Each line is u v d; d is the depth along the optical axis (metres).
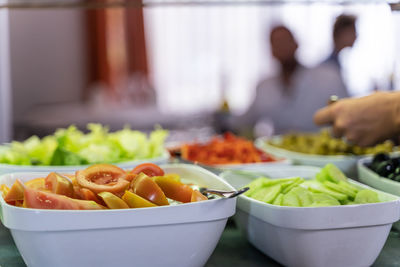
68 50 4.82
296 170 1.12
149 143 1.37
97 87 4.95
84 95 4.93
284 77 3.06
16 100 4.59
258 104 3.12
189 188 0.76
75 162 1.15
